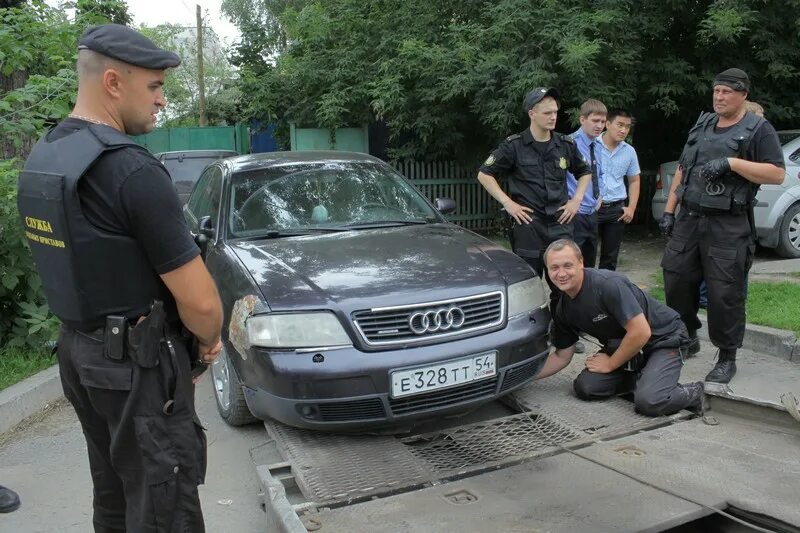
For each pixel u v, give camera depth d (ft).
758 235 26.00
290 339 10.18
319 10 41.73
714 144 13.17
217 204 14.64
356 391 10.02
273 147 56.80
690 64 32.42
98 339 6.33
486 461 9.73
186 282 6.27
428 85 33.99
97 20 19.66
